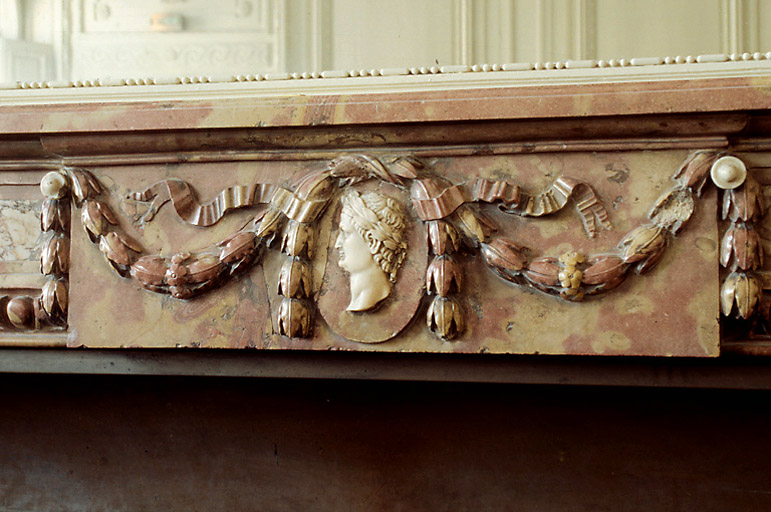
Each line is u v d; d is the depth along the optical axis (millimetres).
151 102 1051
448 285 996
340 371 1142
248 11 2832
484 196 1000
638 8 2652
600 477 1289
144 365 1189
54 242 1100
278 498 1372
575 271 963
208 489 1393
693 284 968
